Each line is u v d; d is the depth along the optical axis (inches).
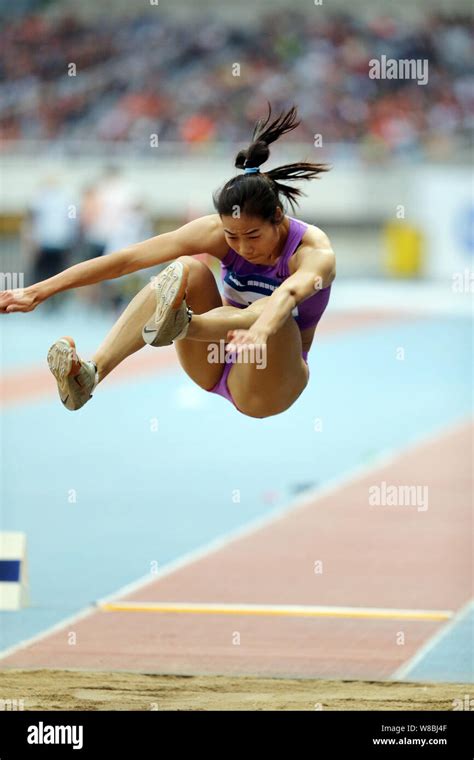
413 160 1216.2
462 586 310.3
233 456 504.4
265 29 1397.6
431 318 1056.2
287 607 291.0
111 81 1358.3
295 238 202.1
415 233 1200.2
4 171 1167.0
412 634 270.7
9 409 620.7
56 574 325.1
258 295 208.2
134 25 1403.8
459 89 1365.7
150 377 761.6
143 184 1176.8
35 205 973.8
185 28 1397.6
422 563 333.7
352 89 1348.4
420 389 687.7
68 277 200.2
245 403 216.8
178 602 297.0
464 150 1222.9
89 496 426.9
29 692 226.4
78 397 194.4
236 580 317.7
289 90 1338.6
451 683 234.5
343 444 529.0
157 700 222.1
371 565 331.9
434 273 1197.7
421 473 461.7
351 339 926.4
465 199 1182.9
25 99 1350.9
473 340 911.7
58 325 983.6
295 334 206.5
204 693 227.3
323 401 650.8
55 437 548.1
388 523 383.6
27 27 1403.8
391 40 1390.3
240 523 387.2
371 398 658.8
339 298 1163.3
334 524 383.9
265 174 201.0
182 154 1194.6
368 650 258.7
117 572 327.3
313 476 461.7
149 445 531.2
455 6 1424.7
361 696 225.1
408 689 230.5
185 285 180.9
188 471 473.4
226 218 195.9
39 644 262.4
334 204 1200.2
